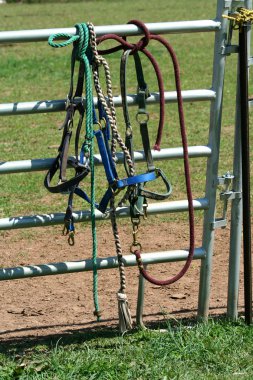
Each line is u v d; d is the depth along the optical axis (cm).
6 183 1934
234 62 3594
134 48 974
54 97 3011
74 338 1066
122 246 1507
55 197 1831
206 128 2464
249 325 1060
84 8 7838
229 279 1096
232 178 1062
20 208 1752
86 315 1179
